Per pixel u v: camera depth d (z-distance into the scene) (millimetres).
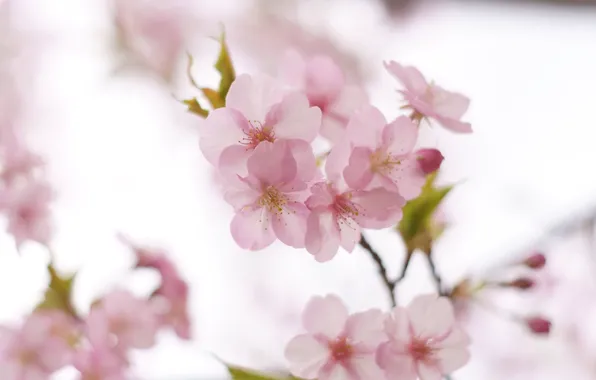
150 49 1181
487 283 722
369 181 631
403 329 649
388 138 636
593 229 908
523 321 739
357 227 635
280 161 622
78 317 729
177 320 755
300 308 1138
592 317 1134
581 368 1164
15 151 770
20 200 753
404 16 1287
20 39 1169
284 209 627
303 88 667
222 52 653
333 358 646
